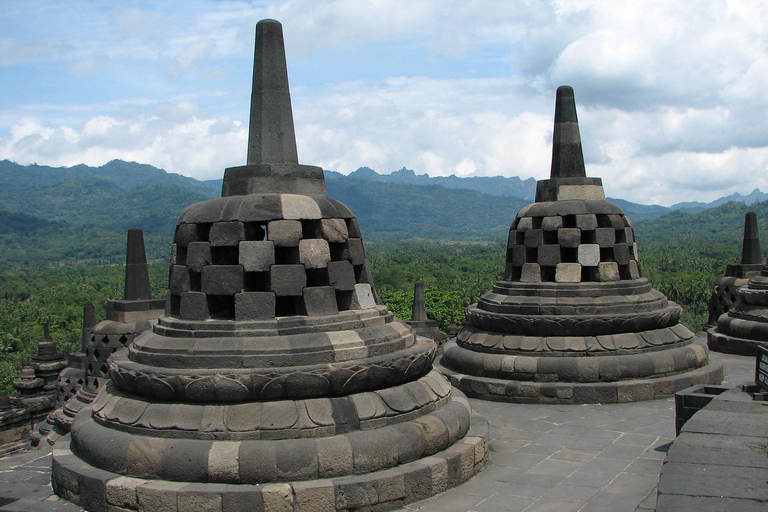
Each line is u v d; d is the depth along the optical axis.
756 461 6.20
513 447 10.37
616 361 13.19
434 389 9.12
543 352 13.59
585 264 14.08
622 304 13.73
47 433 15.81
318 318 8.54
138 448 7.70
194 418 7.79
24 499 8.19
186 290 8.99
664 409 12.39
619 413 12.26
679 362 13.55
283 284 8.59
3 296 111.56
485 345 14.30
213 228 8.72
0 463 9.93
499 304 14.48
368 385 8.34
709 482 5.67
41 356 20.66
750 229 22.00
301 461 7.47
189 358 8.10
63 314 79.00
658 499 5.32
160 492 7.30
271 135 9.42
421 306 24.44
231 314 8.94
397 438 8.02
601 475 8.85
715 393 9.45
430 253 172.88
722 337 18.39
